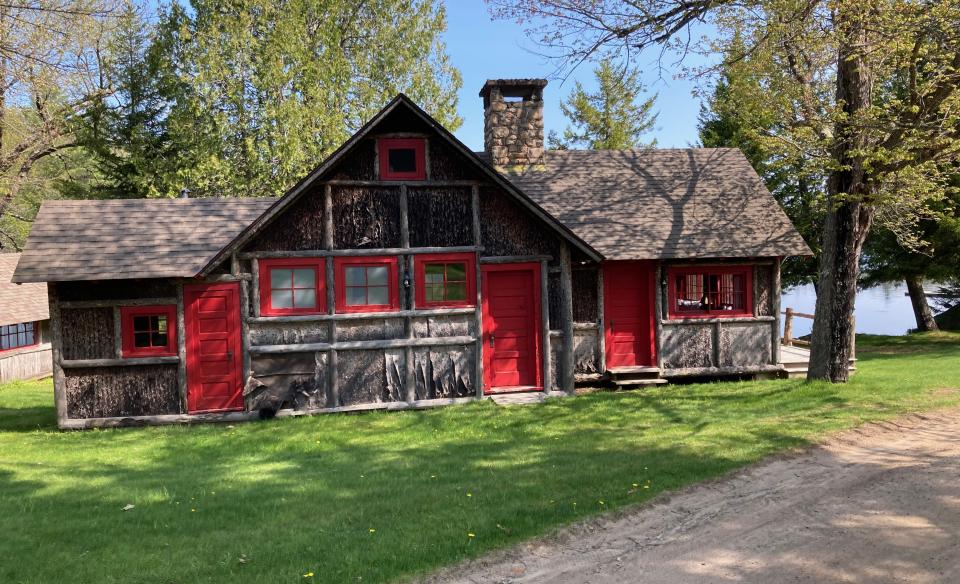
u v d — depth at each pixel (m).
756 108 15.87
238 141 27.00
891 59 12.81
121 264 12.22
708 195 16.19
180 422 12.23
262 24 27.73
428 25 34.91
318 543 5.63
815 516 6.26
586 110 33.28
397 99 12.11
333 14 30.98
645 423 10.66
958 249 22.14
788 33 12.81
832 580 4.95
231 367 12.52
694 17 12.70
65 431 11.99
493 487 7.21
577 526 5.99
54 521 6.58
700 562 5.30
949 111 11.48
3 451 10.32
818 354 13.43
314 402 12.58
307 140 27.22
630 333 14.90
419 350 12.97
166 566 5.26
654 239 14.69
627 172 16.67
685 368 14.91
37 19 16.09
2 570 5.27
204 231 13.55
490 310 13.47
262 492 7.49
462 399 13.01
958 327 29.48
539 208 12.81
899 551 5.45
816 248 26.98
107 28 18.53
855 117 11.71
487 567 5.18
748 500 6.71
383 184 12.74
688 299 15.12
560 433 10.27
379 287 12.89
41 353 23.28
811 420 10.12
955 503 6.48
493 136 16.27
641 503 6.60
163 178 26.92
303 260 12.58
